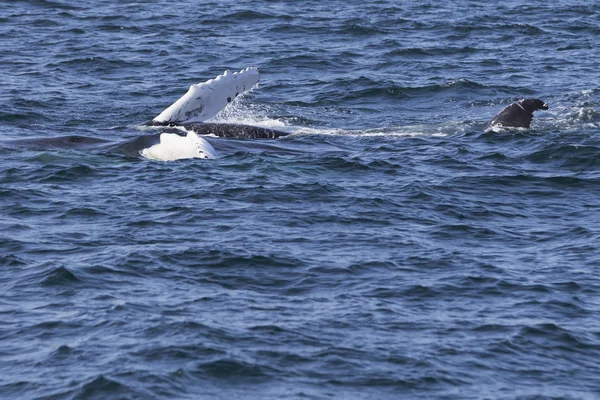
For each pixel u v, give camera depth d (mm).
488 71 143375
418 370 53844
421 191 84500
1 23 171000
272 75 141750
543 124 110875
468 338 57625
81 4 189625
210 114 114062
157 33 167500
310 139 106250
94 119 118938
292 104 127000
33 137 103188
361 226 75812
